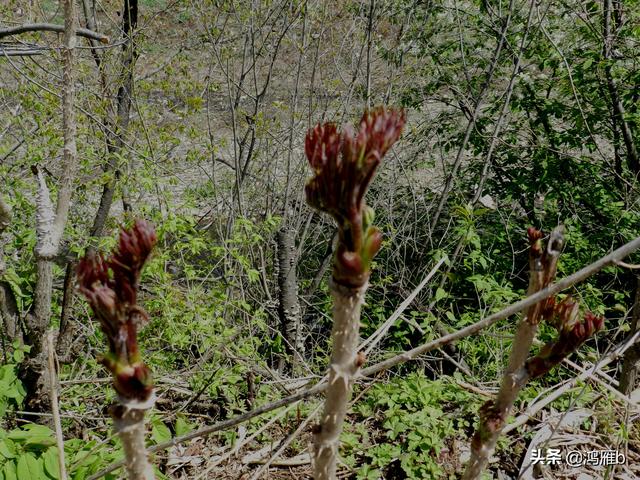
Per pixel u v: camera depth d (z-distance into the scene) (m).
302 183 6.66
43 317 2.75
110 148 5.64
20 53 3.10
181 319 4.28
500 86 7.88
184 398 4.03
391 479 3.45
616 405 3.57
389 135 0.81
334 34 6.98
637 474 3.31
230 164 6.94
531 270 1.22
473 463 1.34
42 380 2.82
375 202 7.25
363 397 4.12
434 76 7.62
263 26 6.44
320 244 7.50
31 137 5.42
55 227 2.41
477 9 7.47
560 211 7.07
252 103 7.24
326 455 1.05
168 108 6.20
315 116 6.81
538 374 1.23
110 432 2.95
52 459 2.27
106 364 0.92
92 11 5.57
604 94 6.82
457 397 3.99
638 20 6.43
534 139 7.45
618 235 6.50
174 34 6.32
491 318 1.34
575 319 1.18
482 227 7.29
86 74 5.49
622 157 7.66
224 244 5.08
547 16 6.96
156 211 4.95
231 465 3.38
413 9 6.81
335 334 0.95
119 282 0.90
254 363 4.34
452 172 7.02
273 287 6.46
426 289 6.48
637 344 3.23
